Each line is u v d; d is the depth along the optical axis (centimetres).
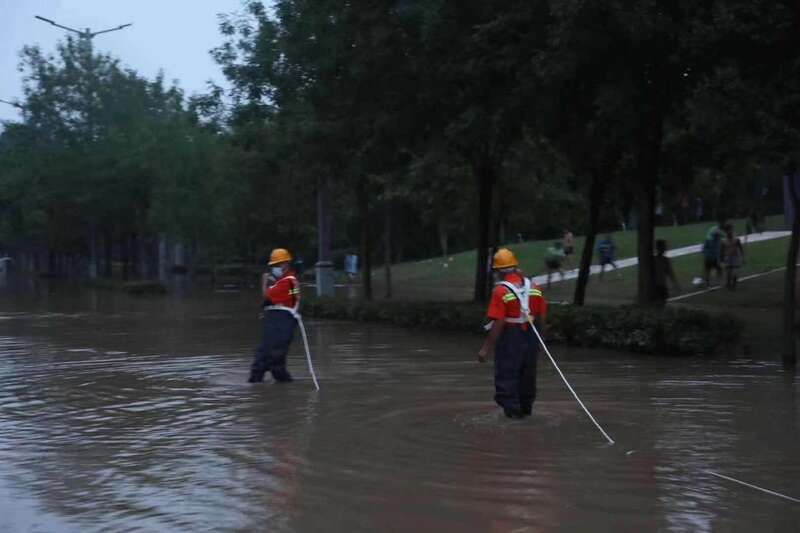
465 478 711
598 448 810
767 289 2488
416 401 1084
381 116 1908
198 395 1149
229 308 2950
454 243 6084
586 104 1656
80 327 2259
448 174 2645
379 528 593
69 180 4856
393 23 1841
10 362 1522
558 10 1412
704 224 4538
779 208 4528
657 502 643
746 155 1359
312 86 2058
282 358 1255
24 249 8525
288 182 3206
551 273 3192
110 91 4944
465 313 1986
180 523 609
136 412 1030
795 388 1150
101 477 733
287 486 695
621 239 4197
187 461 783
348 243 6091
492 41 1673
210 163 4353
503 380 946
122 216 4984
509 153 2383
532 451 800
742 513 617
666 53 1500
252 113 2355
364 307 2350
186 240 4572
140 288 3944
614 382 1211
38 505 656
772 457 773
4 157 5472
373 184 2552
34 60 4934
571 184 2372
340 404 1066
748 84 1322
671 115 1691
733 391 1129
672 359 1452
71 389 1212
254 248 5803
